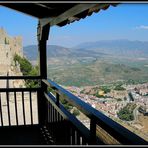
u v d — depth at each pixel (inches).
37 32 203.2
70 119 122.2
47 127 199.5
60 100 161.5
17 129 205.6
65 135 135.3
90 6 90.6
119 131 68.8
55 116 166.2
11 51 1549.0
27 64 1494.8
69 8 114.7
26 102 545.0
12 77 198.2
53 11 139.8
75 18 129.8
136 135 66.7
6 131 202.5
